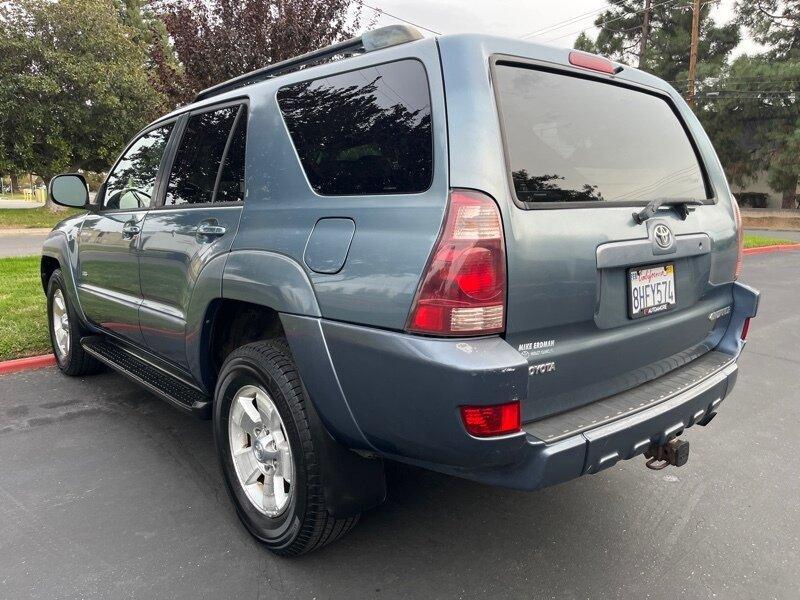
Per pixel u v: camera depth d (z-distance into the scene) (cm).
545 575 252
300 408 234
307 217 237
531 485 203
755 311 299
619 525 289
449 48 210
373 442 219
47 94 2100
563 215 215
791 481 334
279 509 256
